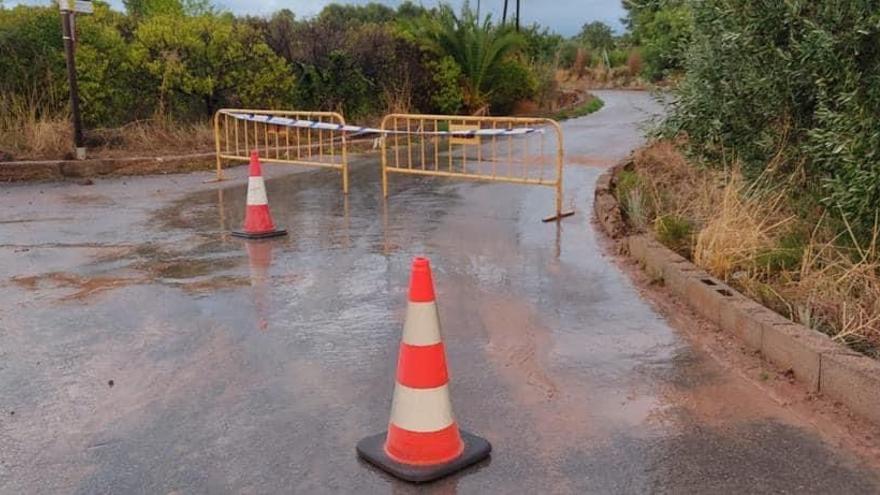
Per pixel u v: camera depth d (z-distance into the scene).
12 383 4.46
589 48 44.72
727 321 5.10
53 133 13.07
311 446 3.71
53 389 4.38
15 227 8.72
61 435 3.84
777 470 3.45
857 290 5.20
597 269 6.83
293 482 3.40
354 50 18.70
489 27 22.22
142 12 18.06
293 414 4.04
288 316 5.60
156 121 14.84
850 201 5.41
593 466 3.51
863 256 5.25
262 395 4.27
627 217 8.68
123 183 12.00
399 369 3.54
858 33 5.32
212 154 13.74
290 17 18.47
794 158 6.62
